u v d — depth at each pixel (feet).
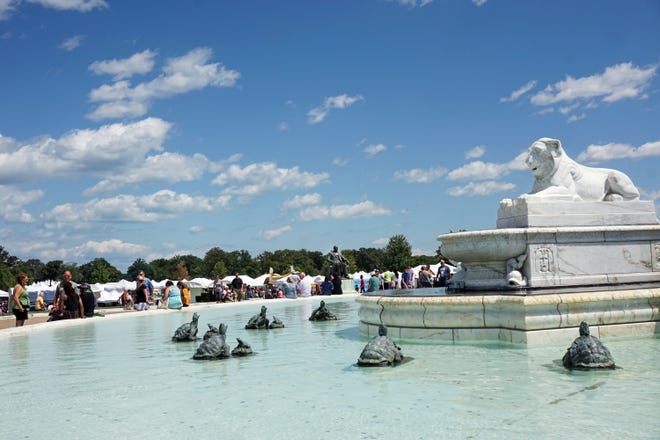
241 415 14.11
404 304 26.71
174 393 17.07
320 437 12.04
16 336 36.86
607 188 32.55
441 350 23.36
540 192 30.60
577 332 24.17
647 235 30.50
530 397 14.92
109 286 146.61
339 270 100.53
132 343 31.07
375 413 13.79
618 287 27.81
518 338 23.90
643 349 21.85
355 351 24.50
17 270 306.96
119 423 13.83
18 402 16.62
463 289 30.86
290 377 18.89
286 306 66.18
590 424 12.30
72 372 21.74
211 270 458.50
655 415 12.88
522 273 28.89
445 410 13.85
